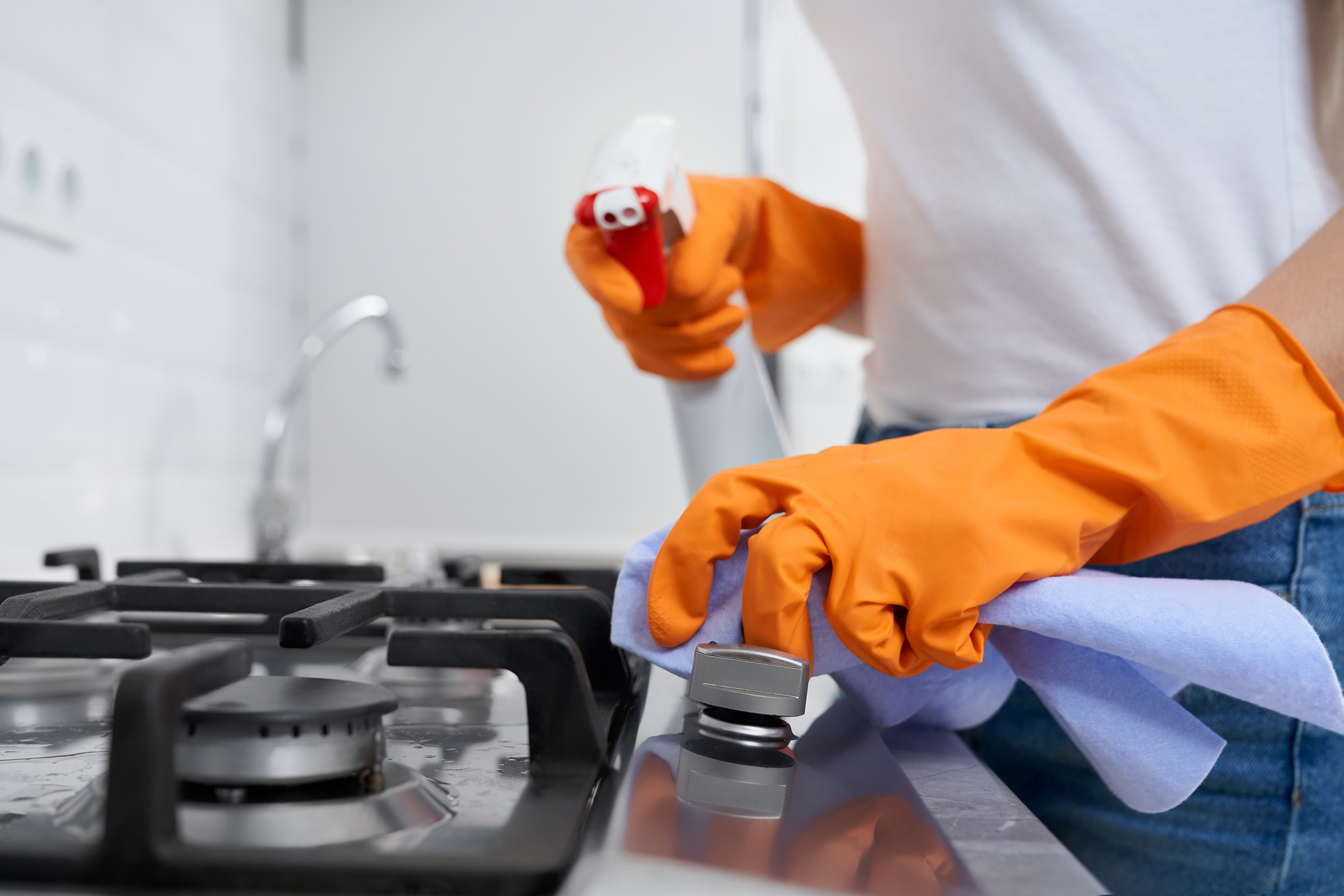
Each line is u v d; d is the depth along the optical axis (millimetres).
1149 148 541
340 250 1589
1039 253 581
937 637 367
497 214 1600
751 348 726
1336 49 514
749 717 366
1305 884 499
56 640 316
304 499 1579
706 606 399
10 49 791
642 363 724
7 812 290
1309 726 489
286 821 262
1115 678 370
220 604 425
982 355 616
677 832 249
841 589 373
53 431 856
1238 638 339
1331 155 521
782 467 418
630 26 1618
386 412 1590
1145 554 427
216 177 1230
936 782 351
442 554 1473
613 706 420
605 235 599
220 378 1235
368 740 298
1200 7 522
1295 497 386
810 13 723
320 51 1588
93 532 922
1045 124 561
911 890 222
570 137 1605
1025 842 270
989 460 393
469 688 507
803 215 801
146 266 1035
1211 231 536
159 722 229
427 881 221
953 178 612
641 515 1602
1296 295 414
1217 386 392
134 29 1012
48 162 835
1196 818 518
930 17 601
